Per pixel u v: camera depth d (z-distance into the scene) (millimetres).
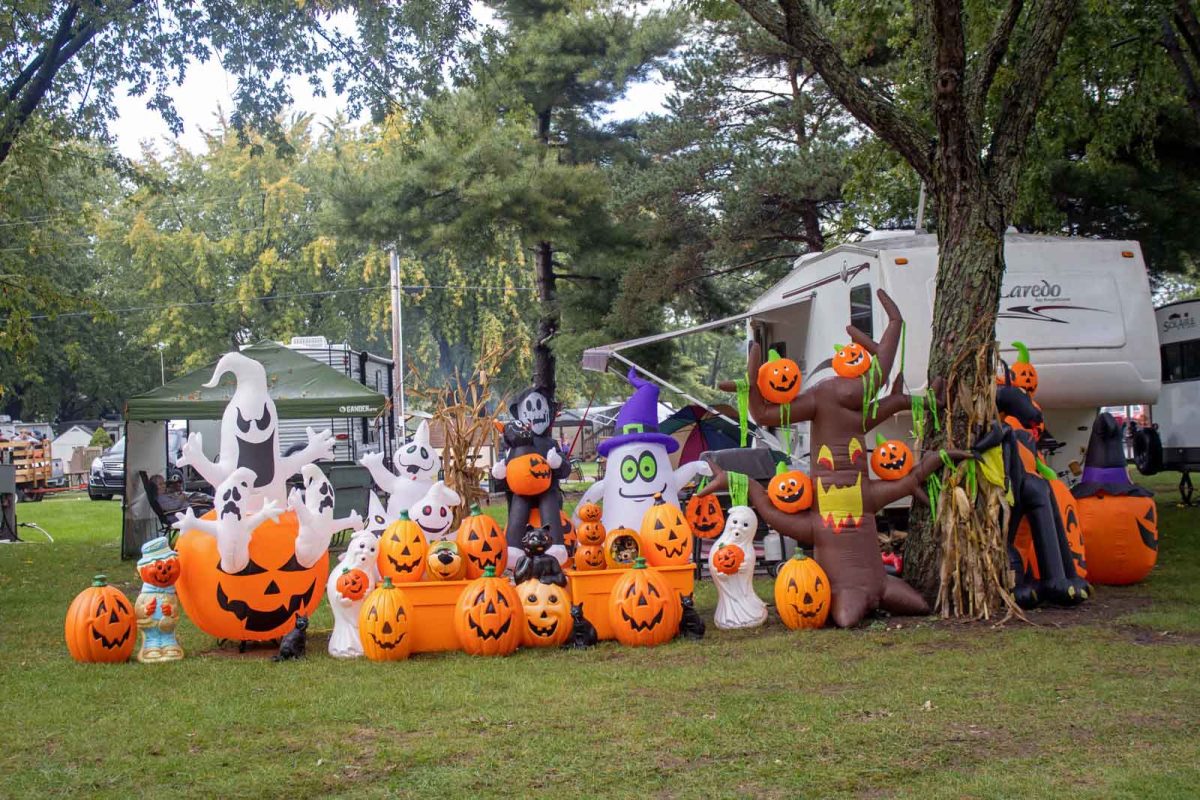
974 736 5535
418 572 8070
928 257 11742
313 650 8289
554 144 25781
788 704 6188
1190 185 17688
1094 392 11891
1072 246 12000
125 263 50344
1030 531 8953
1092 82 15180
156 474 15297
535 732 5797
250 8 16297
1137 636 7809
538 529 8195
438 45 16859
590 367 14883
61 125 16891
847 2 14227
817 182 20141
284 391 15406
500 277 41812
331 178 24453
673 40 24438
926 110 13953
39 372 49812
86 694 6918
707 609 9625
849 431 8586
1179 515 15711
